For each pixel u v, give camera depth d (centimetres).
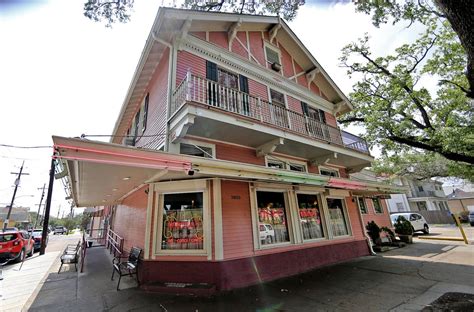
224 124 629
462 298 454
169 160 423
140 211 725
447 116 1048
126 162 377
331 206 970
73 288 577
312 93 1147
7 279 691
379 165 1475
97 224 2306
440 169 1494
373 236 1150
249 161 771
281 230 746
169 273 563
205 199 609
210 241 571
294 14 626
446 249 1016
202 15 746
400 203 2853
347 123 1430
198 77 654
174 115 612
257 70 929
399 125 1084
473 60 286
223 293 520
